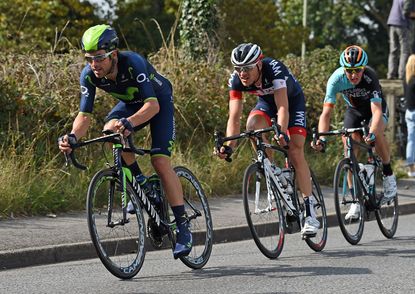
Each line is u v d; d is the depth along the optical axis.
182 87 13.23
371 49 45.72
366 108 9.94
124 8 26.58
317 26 43.53
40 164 10.88
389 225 9.95
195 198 7.92
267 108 8.59
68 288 6.79
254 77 8.10
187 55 15.22
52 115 11.40
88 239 8.58
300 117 8.59
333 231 10.49
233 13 23.23
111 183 7.04
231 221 10.11
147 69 7.16
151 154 7.38
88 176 10.90
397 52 18.73
